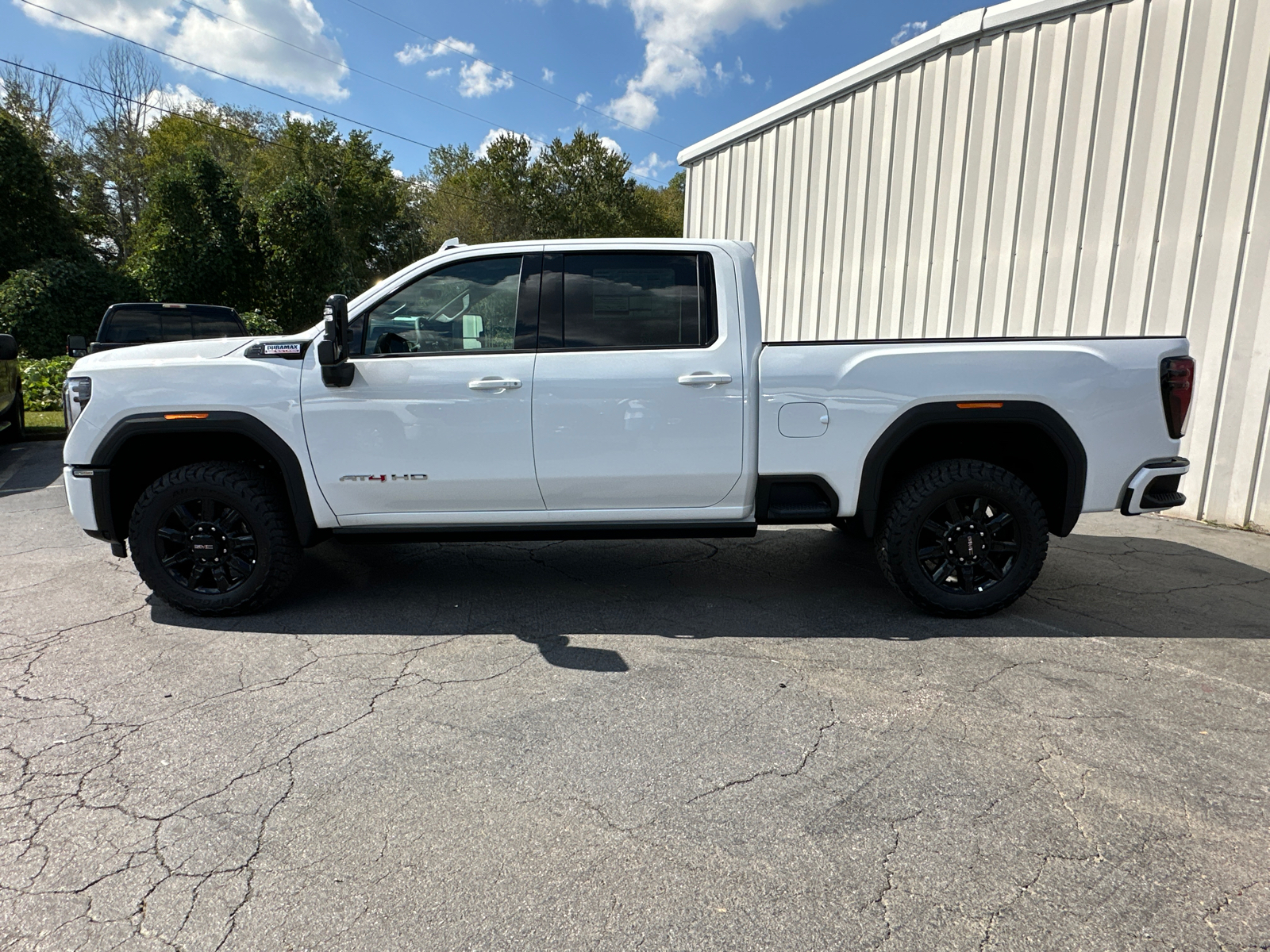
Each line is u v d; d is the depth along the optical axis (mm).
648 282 3881
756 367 3830
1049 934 1917
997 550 3951
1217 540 5754
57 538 5762
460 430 3789
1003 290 7406
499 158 54188
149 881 2109
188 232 24750
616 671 3416
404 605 4262
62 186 33406
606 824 2348
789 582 4688
